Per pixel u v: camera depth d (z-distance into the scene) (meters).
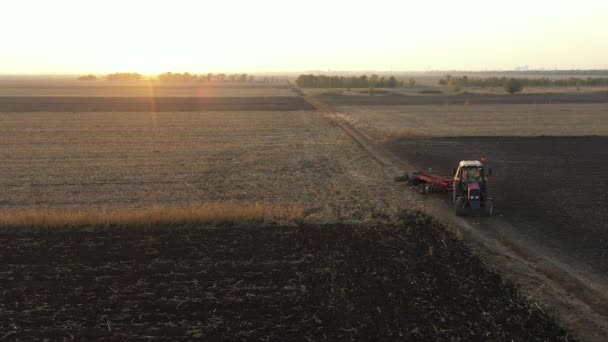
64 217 16.92
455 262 13.81
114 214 17.33
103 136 39.56
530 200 20.94
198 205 19.45
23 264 13.49
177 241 15.44
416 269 13.27
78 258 13.94
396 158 30.92
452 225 17.45
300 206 19.81
